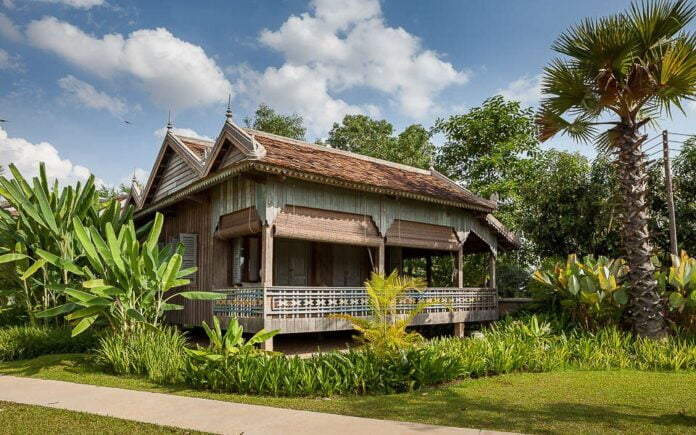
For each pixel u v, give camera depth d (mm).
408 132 33875
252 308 12117
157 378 8859
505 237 18328
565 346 10930
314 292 12586
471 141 25406
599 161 19000
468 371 8891
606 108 12766
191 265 15180
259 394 7598
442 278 26297
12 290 13570
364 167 15828
